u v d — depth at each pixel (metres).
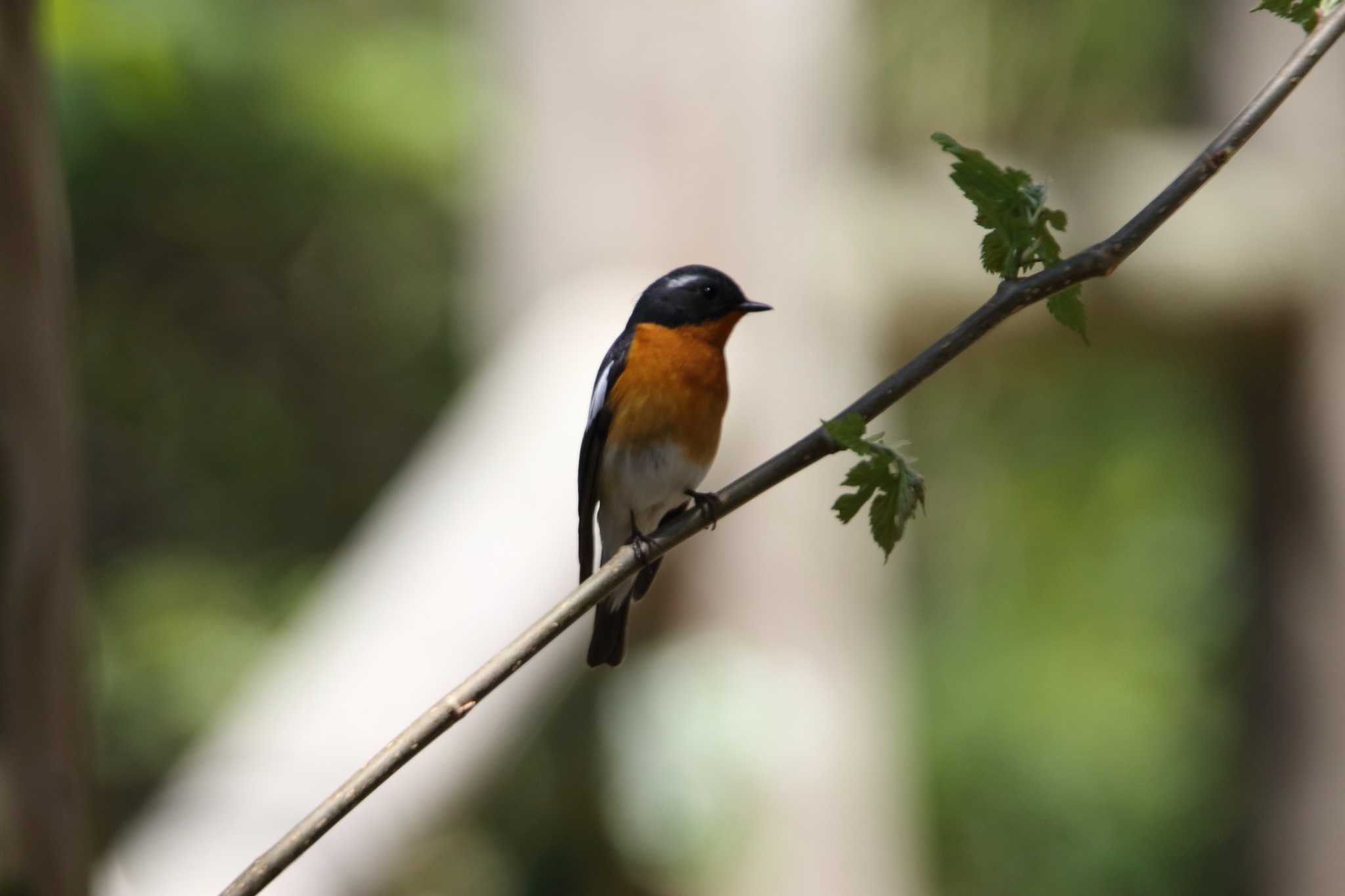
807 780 9.82
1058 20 17.42
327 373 19.83
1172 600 18.41
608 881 10.86
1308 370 11.92
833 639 10.30
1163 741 17.14
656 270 10.19
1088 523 19.64
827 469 10.26
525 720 7.93
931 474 20.09
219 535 19.17
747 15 10.05
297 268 18.92
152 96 12.72
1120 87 17.48
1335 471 12.19
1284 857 13.15
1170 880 16.42
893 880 10.19
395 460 19.89
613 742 10.14
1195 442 19.23
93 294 18.06
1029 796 17.14
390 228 18.92
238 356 19.42
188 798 7.20
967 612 19.44
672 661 10.02
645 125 10.16
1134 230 3.25
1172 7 16.78
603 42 10.12
